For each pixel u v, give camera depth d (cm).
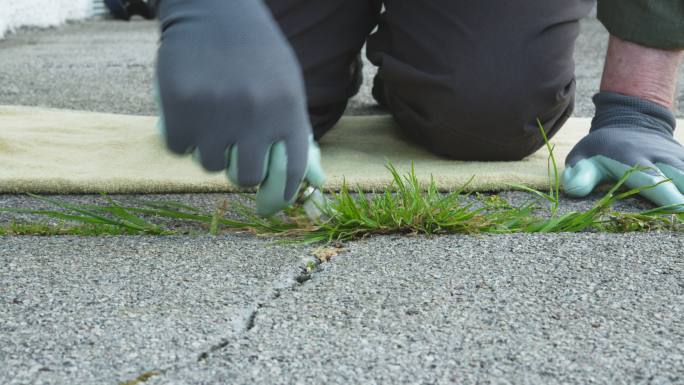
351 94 153
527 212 118
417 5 137
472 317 94
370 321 94
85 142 151
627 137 130
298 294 99
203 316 94
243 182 92
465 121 137
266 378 84
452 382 83
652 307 96
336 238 112
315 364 87
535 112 136
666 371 86
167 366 86
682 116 180
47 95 201
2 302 97
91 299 97
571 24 136
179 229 117
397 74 139
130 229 116
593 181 129
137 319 94
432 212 114
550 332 92
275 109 92
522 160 145
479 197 129
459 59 134
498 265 104
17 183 132
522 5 133
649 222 117
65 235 114
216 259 106
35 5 416
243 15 94
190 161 142
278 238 112
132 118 168
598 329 93
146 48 317
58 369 85
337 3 140
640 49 134
